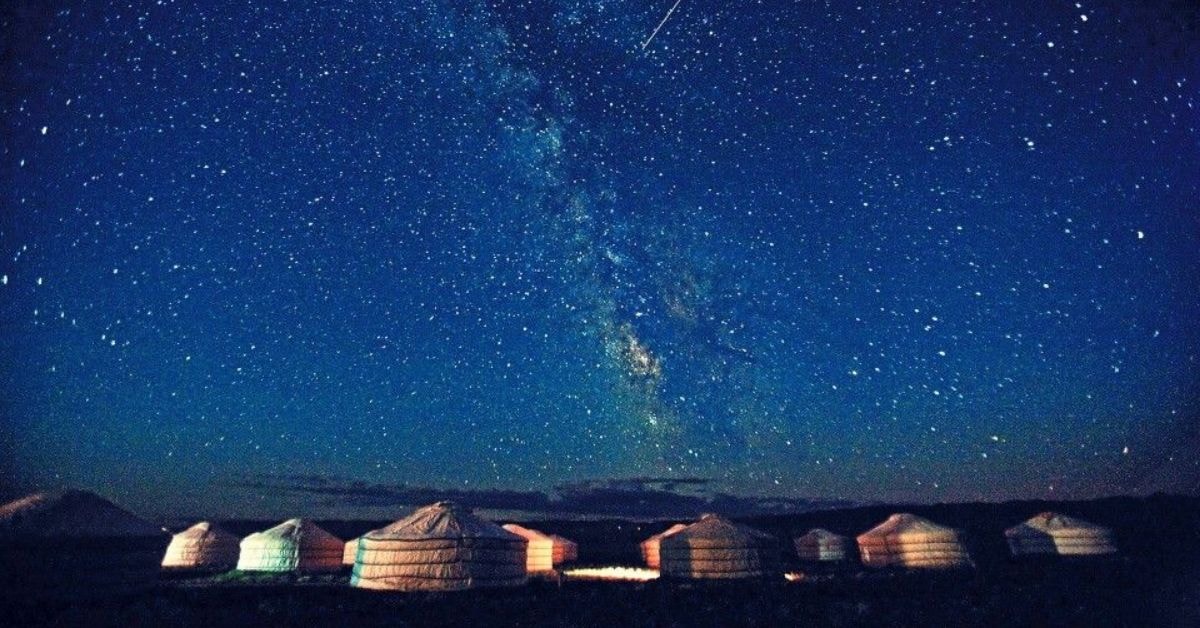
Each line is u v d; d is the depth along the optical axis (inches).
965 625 404.8
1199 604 437.7
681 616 445.1
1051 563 722.2
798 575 738.2
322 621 408.5
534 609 462.9
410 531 613.6
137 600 466.0
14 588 445.4
